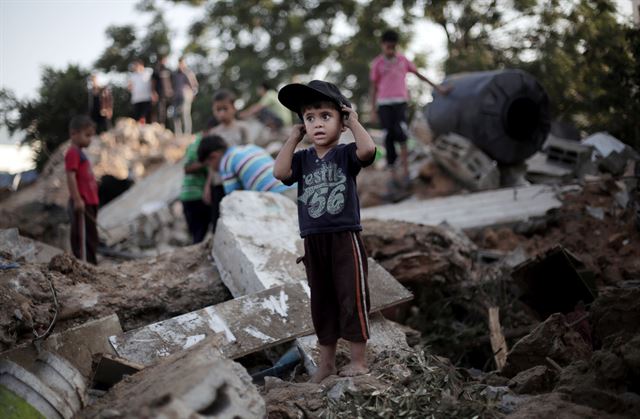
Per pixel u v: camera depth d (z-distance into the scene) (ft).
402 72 35.37
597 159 31.04
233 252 18.92
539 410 12.04
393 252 22.30
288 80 95.81
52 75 84.99
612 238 24.12
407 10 76.69
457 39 59.41
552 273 20.44
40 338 14.25
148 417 9.25
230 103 29.30
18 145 81.41
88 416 11.02
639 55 28.43
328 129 14.15
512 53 52.11
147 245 38.86
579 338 15.62
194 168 28.60
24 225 41.81
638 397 12.34
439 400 12.55
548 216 26.86
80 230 24.81
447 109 34.68
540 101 33.30
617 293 15.81
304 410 12.26
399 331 17.39
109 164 50.14
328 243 14.03
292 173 14.46
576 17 40.86
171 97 64.28
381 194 35.78
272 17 101.96
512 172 34.01
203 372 10.05
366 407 12.27
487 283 21.48
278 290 16.99
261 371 17.08
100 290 18.45
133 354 14.79
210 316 16.02
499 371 15.99
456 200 31.04
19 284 17.20
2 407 10.68
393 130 35.50
